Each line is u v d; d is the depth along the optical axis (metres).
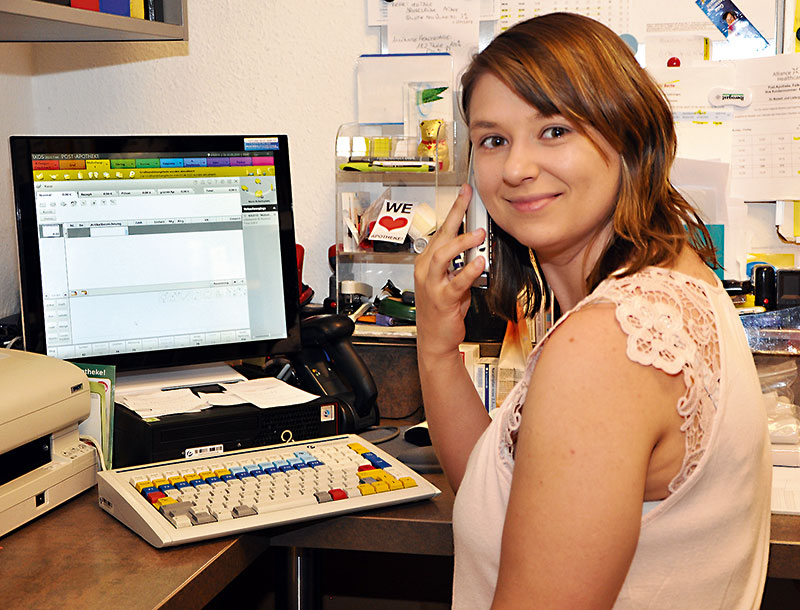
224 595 1.80
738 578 0.75
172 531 0.92
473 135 0.81
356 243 1.59
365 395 1.38
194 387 1.34
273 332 1.38
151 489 1.01
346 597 1.79
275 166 1.38
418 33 1.65
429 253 1.04
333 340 1.41
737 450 0.70
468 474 0.81
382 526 1.02
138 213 1.30
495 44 0.77
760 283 1.47
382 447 1.30
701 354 0.67
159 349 1.31
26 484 0.99
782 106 1.54
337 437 1.24
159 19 1.51
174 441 1.16
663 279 0.70
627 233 0.75
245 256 1.37
